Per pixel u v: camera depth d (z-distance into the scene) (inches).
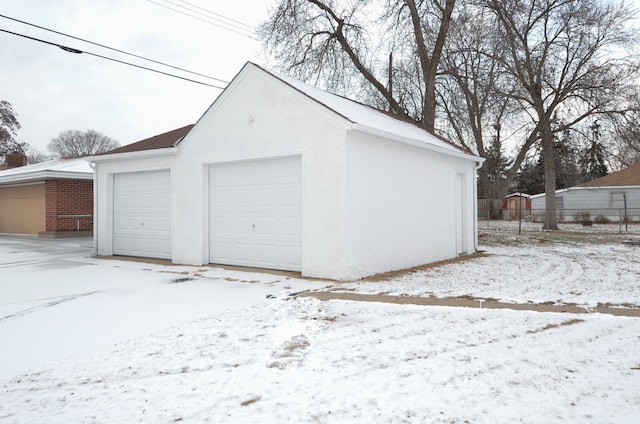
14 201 843.4
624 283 293.4
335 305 231.5
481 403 116.9
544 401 117.6
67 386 134.5
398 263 363.6
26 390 132.3
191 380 136.2
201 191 393.4
